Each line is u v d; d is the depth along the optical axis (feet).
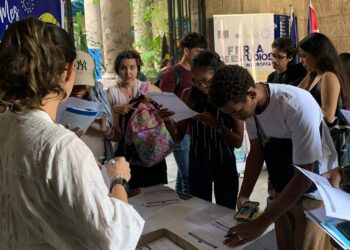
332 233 3.43
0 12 6.46
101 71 15.48
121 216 2.59
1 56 2.50
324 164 4.82
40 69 2.49
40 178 2.45
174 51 14.10
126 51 8.13
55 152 2.47
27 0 7.00
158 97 6.20
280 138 4.75
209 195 6.89
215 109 6.37
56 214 2.55
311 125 4.21
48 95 2.65
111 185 3.24
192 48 8.63
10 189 2.59
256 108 4.43
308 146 4.23
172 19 14.20
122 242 2.54
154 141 6.81
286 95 4.32
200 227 4.62
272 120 4.50
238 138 6.44
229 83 4.00
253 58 14.19
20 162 2.50
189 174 7.00
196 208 5.25
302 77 9.66
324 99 6.98
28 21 2.58
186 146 9.00
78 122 5.24
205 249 4.11
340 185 4.58
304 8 15.47
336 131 6.83
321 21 15.21
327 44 7.27
